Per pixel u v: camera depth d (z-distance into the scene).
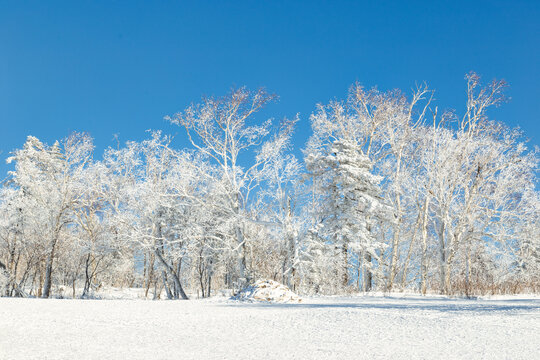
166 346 5.70
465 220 27.02
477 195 28.08
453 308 10.57
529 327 7.47
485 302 13.30
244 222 28.86
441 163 27.02
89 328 7.21
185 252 28.81
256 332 6.99
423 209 28.70
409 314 9.11
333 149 29.89
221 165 29.47
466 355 5.29
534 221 28.09
